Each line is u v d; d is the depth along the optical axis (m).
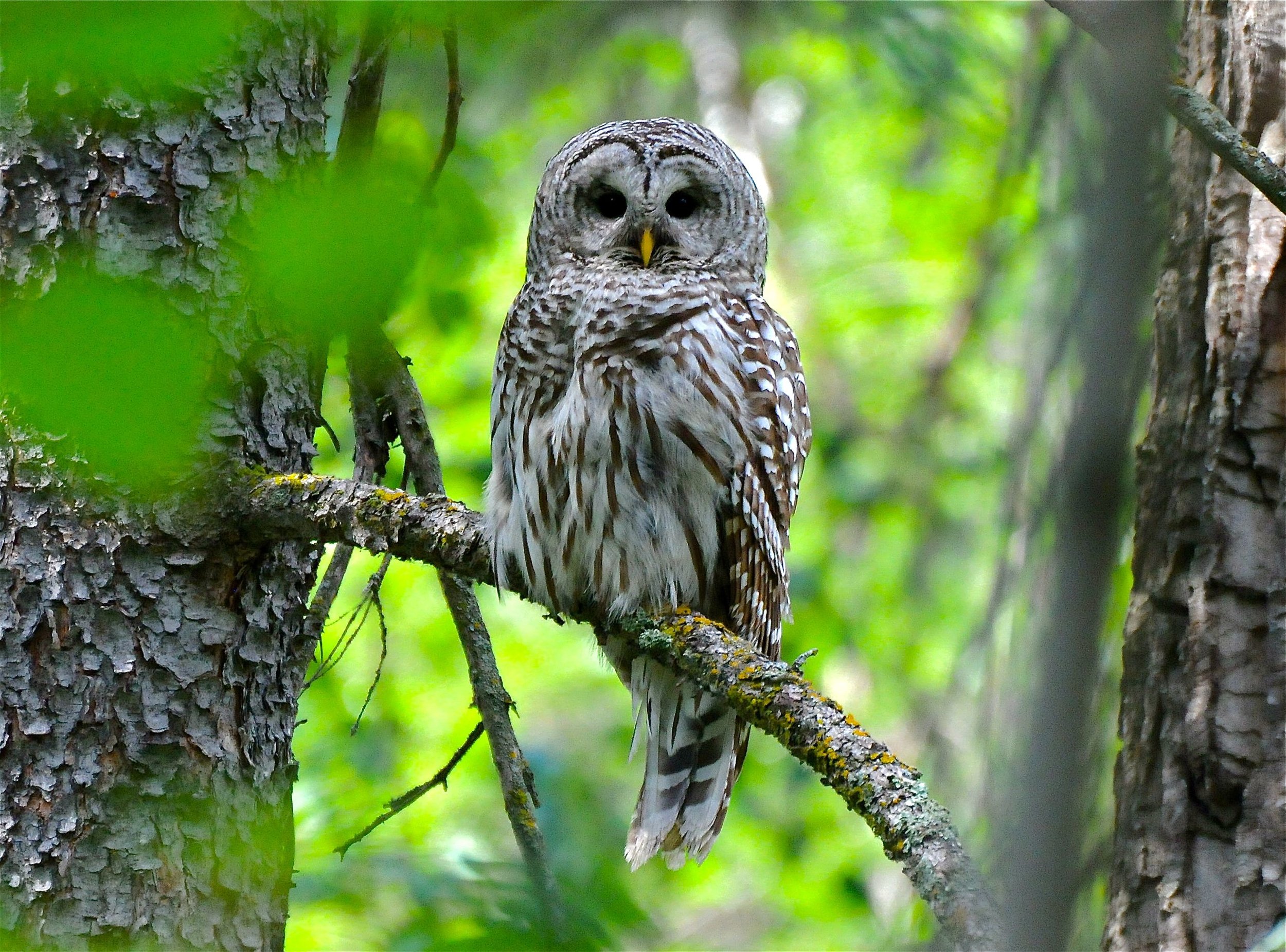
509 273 21.23
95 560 6.96
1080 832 2.59
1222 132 5.80
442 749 17.50
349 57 9.48
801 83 27.41
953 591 19.20
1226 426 7.38
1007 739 3.84
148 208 7.05
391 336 10.88
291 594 7.64
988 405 20.91
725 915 21.14
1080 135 3.78
